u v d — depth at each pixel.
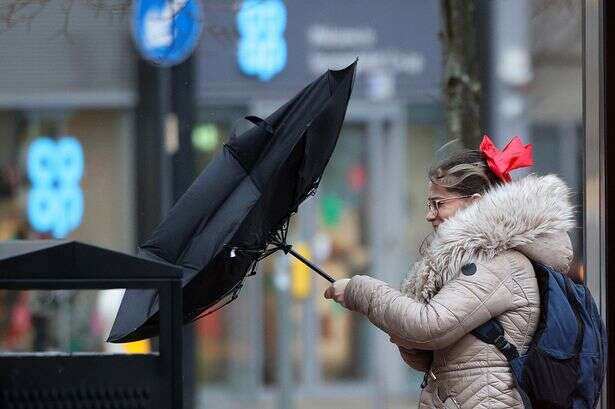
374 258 32.12
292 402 30.70
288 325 28.86
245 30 29.27
